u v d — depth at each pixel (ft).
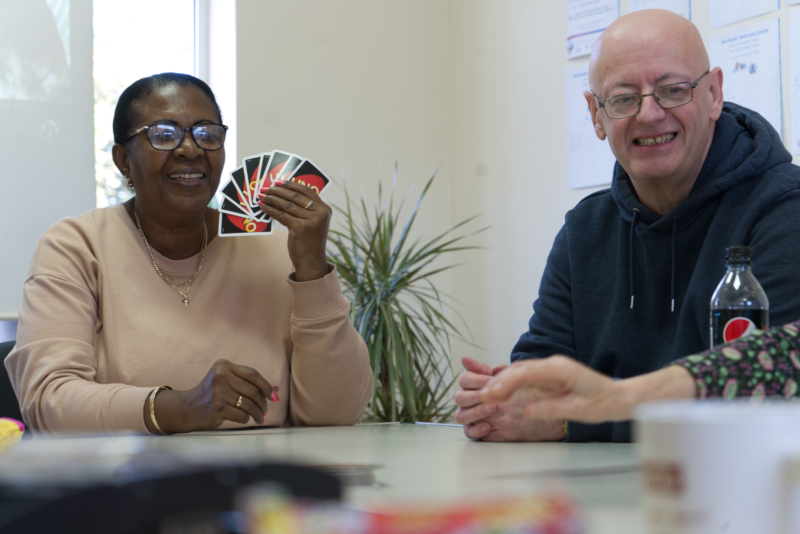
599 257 5.37
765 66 8.24
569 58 10.28
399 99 11.87
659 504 1.19
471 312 11.73
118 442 2.06
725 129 5.01
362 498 1.76
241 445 3.30
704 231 4.85
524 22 11.01
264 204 5.00
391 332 9.12
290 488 1.34
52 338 4.59
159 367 4.90
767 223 4.39
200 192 5.15
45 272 4.86
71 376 4.43
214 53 10.77
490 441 3.68
